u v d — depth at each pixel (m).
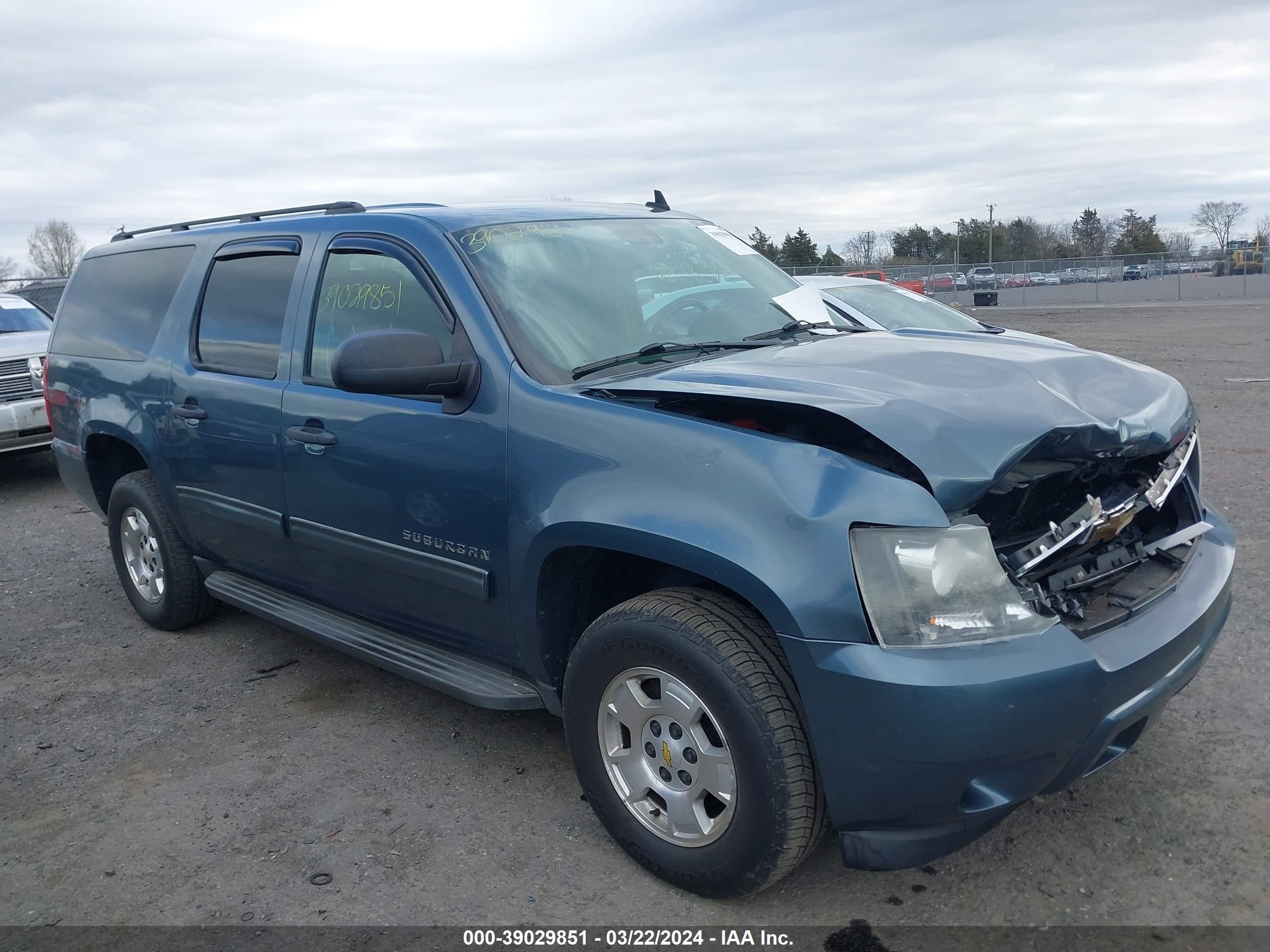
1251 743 3.56
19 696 4.59
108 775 3.80
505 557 3.15
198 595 5.13
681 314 3.65
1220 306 33.78
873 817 2.54
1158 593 2.84
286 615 4.27
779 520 2.52
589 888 2.97
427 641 3.73
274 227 4.26
